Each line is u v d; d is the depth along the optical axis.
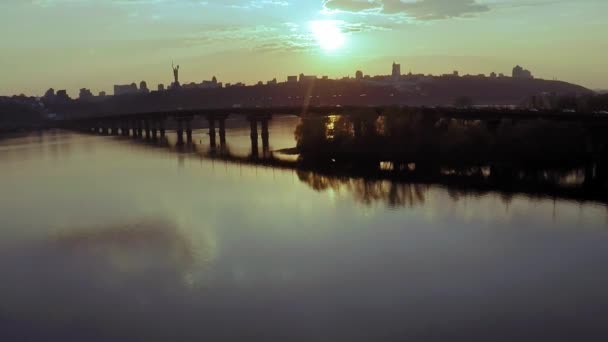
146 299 51.59
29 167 152.00
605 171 101.75
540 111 121.75
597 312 46.16
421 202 87.88
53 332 45.97
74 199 101.62
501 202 85.50
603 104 151.25
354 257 61.66
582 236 66.38
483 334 43.16
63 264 62.28
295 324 45.81
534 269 56.22
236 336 43.88
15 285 56.31
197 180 119.38
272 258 62.12
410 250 63.81
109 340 44.16
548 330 43.44
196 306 49.78
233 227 76.31
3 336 45.44
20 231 78.00
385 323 45.50
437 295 50.69
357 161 130.62
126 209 90.81
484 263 58.56
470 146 122.62
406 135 132.75
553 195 88.62
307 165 133.38
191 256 63.72
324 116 164.88
